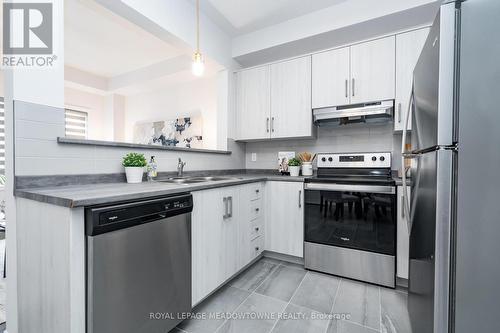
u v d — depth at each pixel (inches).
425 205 41.8
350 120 95.2
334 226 82.7
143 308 45.3
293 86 101.3
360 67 88.1
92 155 61.2
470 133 32.6
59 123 53.8
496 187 31.7
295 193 89.9
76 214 36.9
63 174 54.9
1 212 110.9
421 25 87.2
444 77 34.2
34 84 49.9
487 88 31.8
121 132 178.9
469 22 32.5
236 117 116.3
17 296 48.7
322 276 82.5
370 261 77.0
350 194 80.3
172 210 50.9
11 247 49.2
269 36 105.1
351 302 67.0
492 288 32.2
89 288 37.6
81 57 135.3
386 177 85.1
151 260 46.7
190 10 90.0
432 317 36.6
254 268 88.3
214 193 66.3
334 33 94.2
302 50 107.7
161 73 141.3
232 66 114.7
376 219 76.4
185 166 91.0
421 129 45.8
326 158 97.2
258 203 90.3
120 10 70.6
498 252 31.8
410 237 55.6
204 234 62.5
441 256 34.7
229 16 98.2
